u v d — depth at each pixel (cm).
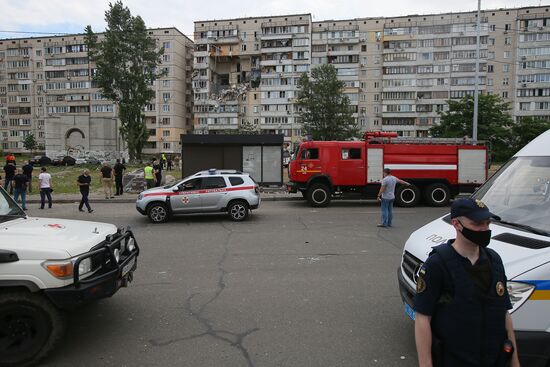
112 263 406
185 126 8625
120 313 482
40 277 354
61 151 6269
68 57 8619
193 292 558
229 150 2152
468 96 4828
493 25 6800
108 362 367
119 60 5134
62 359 373
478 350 203
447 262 210
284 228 1089
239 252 803
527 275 288
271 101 7406
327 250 816
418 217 1302
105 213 1430
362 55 7338
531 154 421
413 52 6969
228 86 8094
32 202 1748
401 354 380
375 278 619
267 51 7425
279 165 2158
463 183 1612
